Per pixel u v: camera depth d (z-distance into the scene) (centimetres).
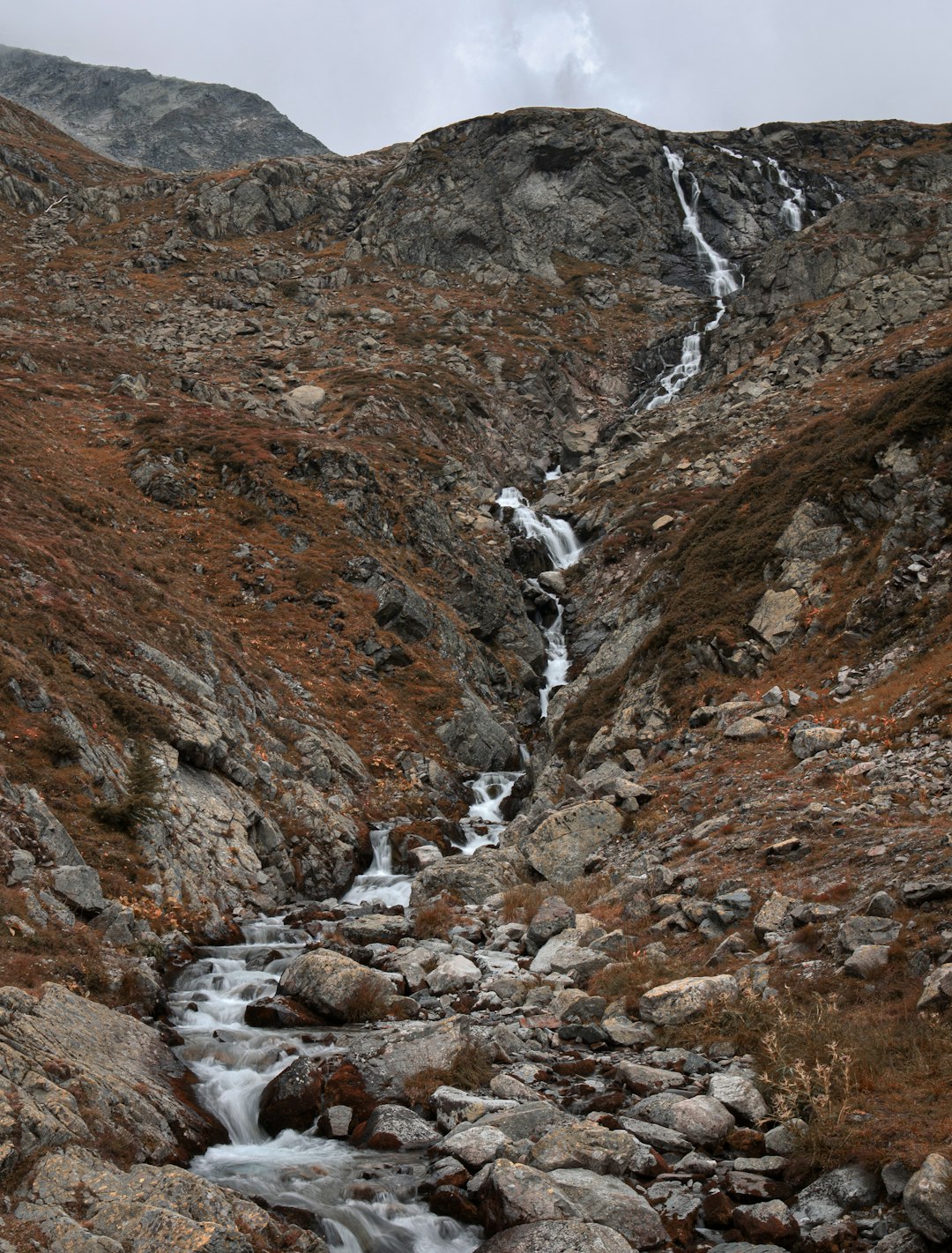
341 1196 967
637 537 5866
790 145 12750
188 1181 860
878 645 2691
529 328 9831
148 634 2941
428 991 1619
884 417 3447
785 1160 962
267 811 2673
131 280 9744
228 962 1773
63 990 1253
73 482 4306
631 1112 1082
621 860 2123
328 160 14238
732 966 1414
